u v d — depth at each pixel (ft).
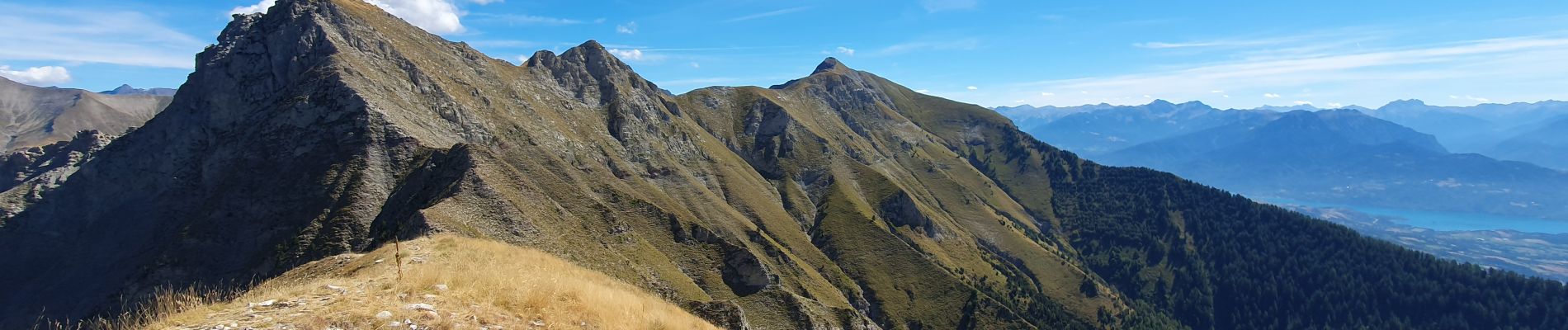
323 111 476.54
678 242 460.96
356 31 571.28
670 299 364.99
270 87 534.78
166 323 63.46
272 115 492.13
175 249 398.83
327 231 378.73
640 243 414.62
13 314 414.21
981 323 650.84
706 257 453.99
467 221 319.27
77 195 499.51
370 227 390.01
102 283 419.54
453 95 579.48
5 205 488.02
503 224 335.67
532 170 436.35
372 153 441.27
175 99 556.92
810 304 450.30
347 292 77.92
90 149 601.62
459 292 81.76
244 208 422.00
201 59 574.15
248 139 486.79
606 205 428.56
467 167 378.53
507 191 370.73
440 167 414.00
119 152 526.98
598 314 87.56
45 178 521.65
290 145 461.78
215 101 533.55
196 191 475.31
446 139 520.42
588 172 615.16
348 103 473.26
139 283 385.29
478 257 130.11
